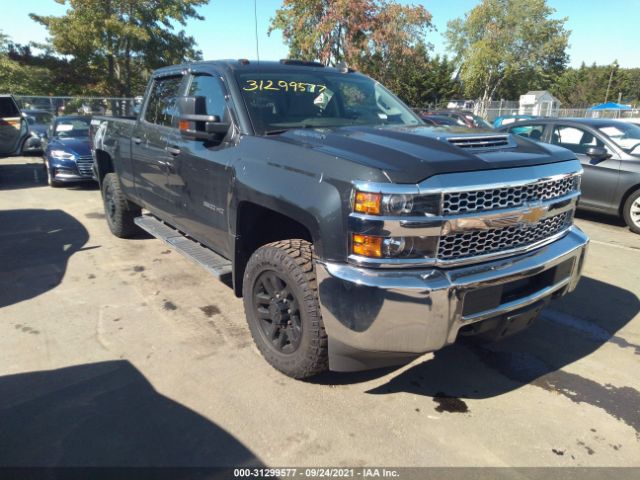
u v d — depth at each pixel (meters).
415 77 42.09
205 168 3.56
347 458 2.40
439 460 2.39
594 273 5.11
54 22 29.47
